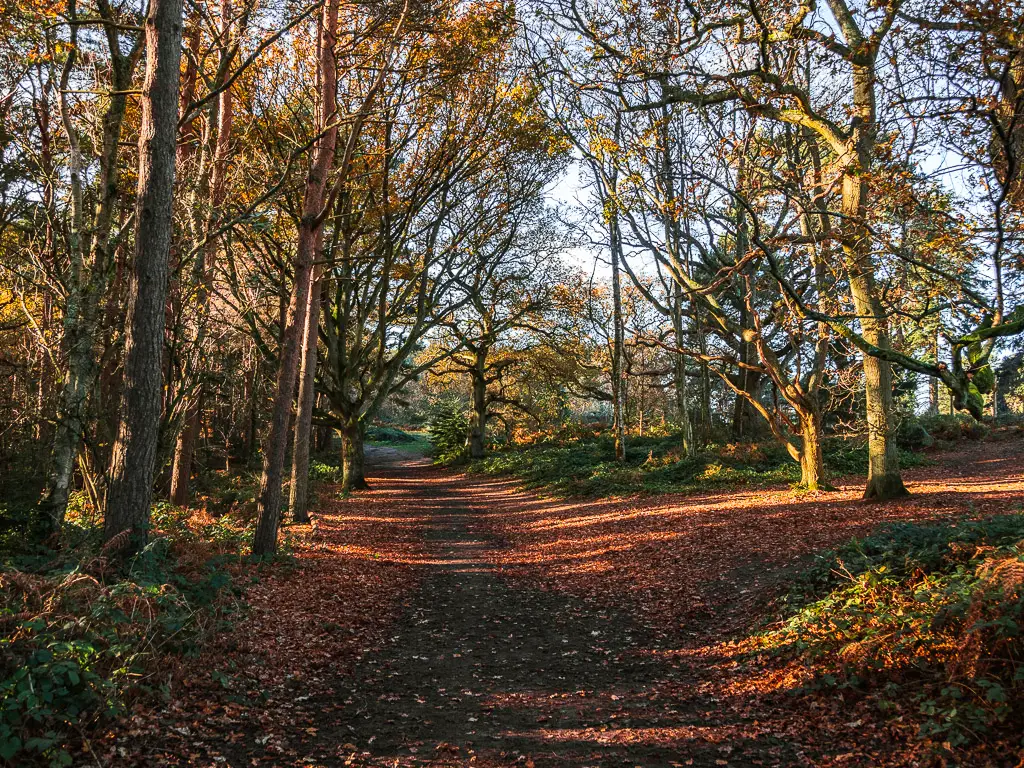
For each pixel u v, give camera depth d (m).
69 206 11.38
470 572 12.39
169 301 12.61
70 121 9.98
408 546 14.98
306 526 15.55
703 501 17.69
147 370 7.51
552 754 4.75
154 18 7.52
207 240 11.09
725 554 11.00
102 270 10.17
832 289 12.80
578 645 7.82
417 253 26.00
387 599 10.05
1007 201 6.27
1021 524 7.11
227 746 4.64
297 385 26.34
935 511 11.69
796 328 12.30
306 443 16.58
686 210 11.92
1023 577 4.69
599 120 15.30
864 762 4.19
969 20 6.05
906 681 4.96
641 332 31.20
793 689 5.43
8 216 11.91
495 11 13.90
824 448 24.41
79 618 5.07
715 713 5.35
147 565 7.04
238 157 15.09
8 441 11.16
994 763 3.84
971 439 27.64
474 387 41.97
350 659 7.09
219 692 5.46
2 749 3.71
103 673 4.86
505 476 33.06
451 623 8.92
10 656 4.29
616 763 4.56
